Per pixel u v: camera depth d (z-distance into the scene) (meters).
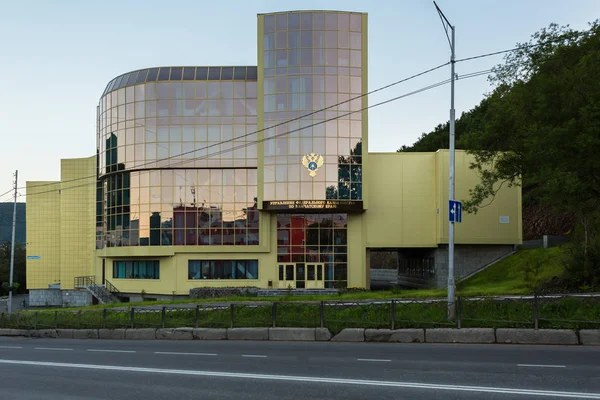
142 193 47.84
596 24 25.73
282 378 11.97
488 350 15.12
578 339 15.65
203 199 47.16
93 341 22.47
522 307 17.77
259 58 45.06
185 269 46.88
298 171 44.06
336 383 11.27
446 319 17.98
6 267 107.50
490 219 44.09
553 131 22.44
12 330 27.53
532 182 28.95
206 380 12.11
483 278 40.34
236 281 46.25
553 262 35.38
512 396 9.70
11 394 11.47
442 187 44.28
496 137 30.00
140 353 17.25
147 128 47.88
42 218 63.50
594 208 29.45
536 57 27.38
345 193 44.00
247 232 46.56
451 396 9.86
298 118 44.28
